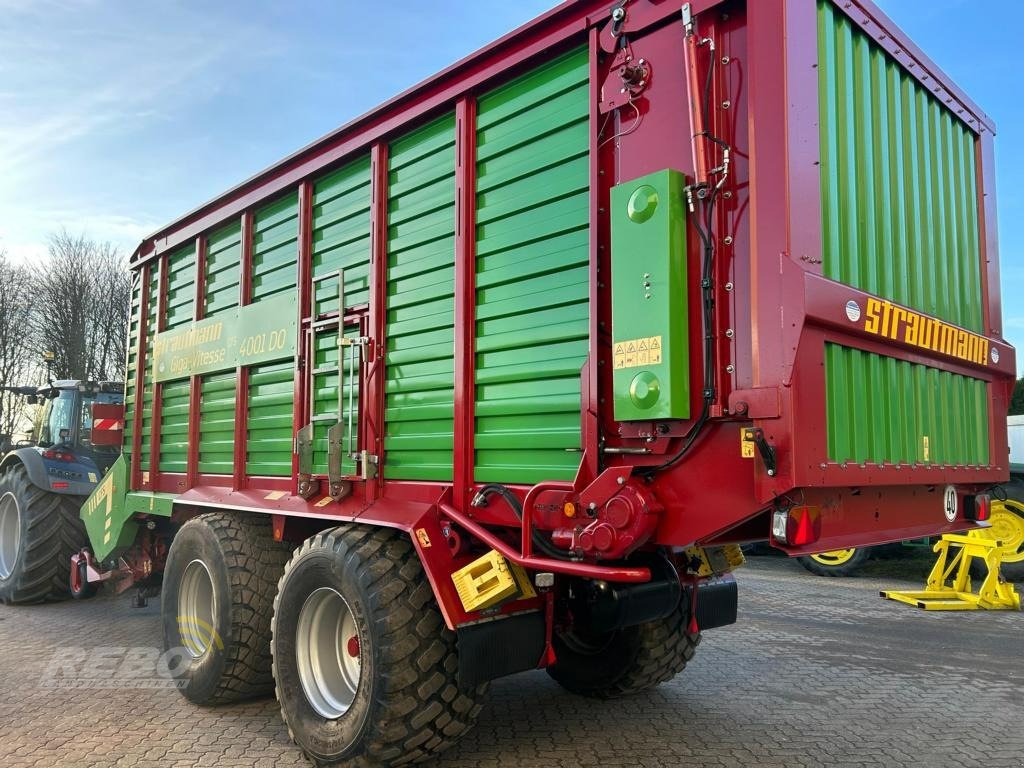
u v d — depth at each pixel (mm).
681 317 2469
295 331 4160
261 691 4109
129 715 4016
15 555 7133
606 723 3850
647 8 2674
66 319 28359
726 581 4117
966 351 3404
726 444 2418
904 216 3168
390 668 2936
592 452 2684
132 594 7324
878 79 3051
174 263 5672
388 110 3676
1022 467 8102
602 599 3039
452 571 3051
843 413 2555
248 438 4547
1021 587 7801
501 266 3105
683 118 2574
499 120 3178
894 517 2955
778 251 2350
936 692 4383
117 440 6297
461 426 3158
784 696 4301
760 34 2445
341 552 3221
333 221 4043
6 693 4383
